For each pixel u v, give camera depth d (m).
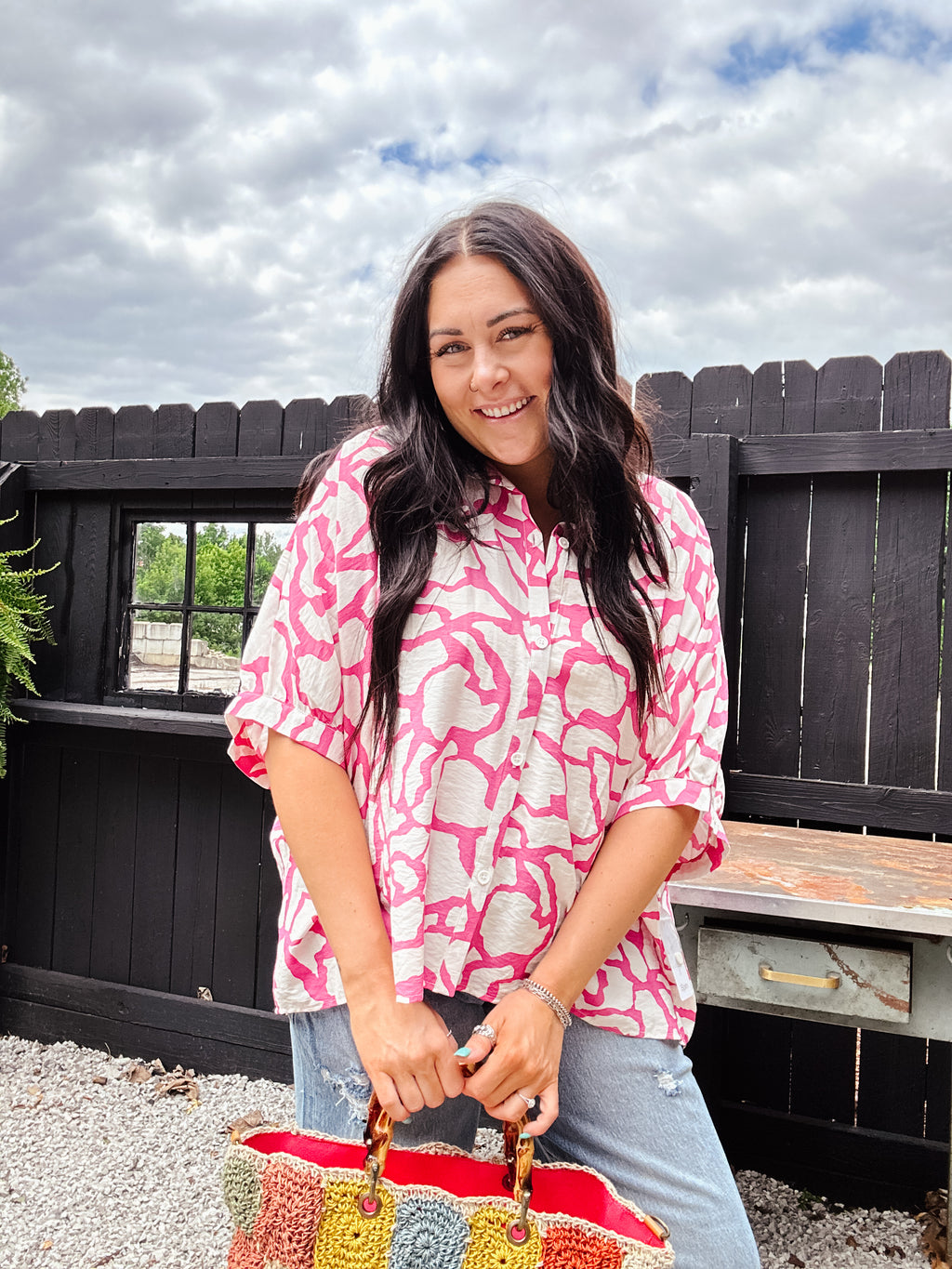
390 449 1.05
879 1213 2.25
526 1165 0.93
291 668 1.01
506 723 0.99
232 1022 2.92
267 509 2.97
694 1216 1.10
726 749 2.48
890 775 2.35
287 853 1.11
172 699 3.08
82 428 3.25
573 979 0.98
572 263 1.01
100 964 3.15
